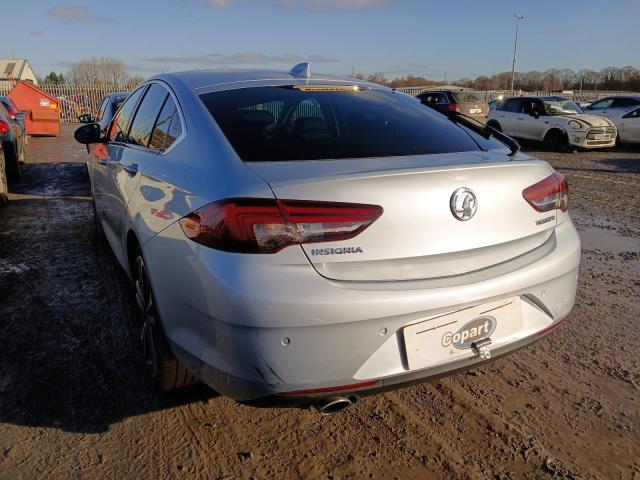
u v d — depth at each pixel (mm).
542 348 3428
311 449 2486
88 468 2352
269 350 1945
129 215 3014
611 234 6137
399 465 2383
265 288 1921
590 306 4059
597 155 13859
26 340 3467
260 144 2369
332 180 2002
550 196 2520
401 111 3029
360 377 2043
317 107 2820
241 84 2941
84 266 4852
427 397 2898
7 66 66125
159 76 3469
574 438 2561
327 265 1986
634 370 3164
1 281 4484
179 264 2209
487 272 2254
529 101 15758
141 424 2652
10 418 2678
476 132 2986
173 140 2764
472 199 2201
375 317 1999
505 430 2619
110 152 3949
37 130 17766
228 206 2000
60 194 8250
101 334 3553
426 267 2135
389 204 2047
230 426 2645
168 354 2590
